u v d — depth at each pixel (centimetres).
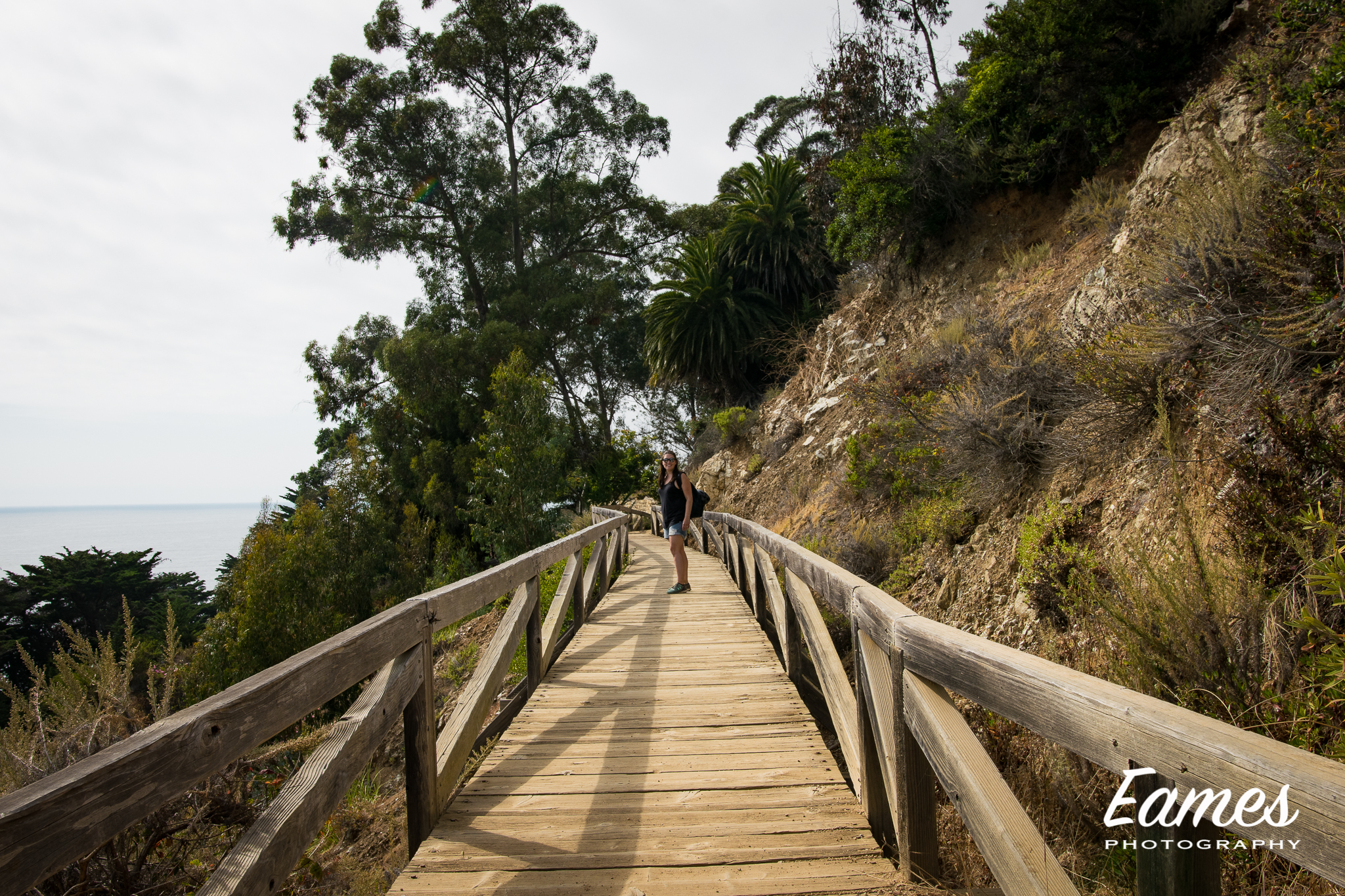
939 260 1228
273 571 1481
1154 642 323
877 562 793
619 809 310
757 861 262
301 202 3144
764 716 429
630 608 830
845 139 1520
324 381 3203
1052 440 600
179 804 297
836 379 1405
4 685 324
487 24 3023
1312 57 582
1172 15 856
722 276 2103
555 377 3300
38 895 264
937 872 234
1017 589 562
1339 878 92
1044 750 349
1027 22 988
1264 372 415
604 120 3431
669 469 931
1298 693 273
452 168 3109
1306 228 396
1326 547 299
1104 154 966
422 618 297
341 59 3119
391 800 440
